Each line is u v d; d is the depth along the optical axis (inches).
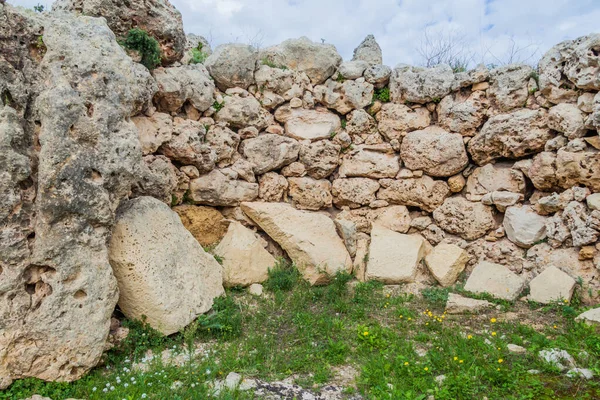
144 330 167.9
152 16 226.7
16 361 138.9
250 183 256.8
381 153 270.4
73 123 152.3
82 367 146.6
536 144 238.2
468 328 186.4
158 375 144.6
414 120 261.7
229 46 256.5
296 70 272.7
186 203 244.2
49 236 145.0
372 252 241.0
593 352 157.8
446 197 263.9
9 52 155.1
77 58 159.5
